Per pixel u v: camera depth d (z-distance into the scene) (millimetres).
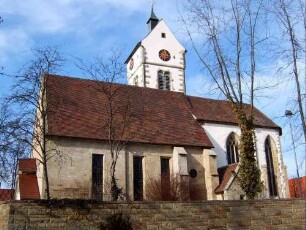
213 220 14094
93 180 29156
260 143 39781
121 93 36406
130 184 30156
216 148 37281
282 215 15375
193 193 32500
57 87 32906
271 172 39875
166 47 57094
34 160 30094
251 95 21859
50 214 11875
